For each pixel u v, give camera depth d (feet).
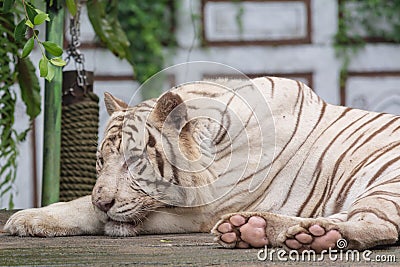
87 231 15.84
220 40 37.68
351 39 37.58
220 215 15.72
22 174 35.27
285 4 37.55
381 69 37.63
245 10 37.55
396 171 14.39
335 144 15.67
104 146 15.12
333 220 12.99
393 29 37.47
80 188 22.33
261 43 37.58
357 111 16.33
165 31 37.55
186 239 14.51
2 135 22.49
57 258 11.95
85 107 22.35
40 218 15.53
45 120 22.03
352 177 15.15
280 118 16.01
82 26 35.14
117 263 11.21
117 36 24.93
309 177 15.62
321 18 37.55
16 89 33.78
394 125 15.62
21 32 13.69
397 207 12.76
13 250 13.05
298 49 37.58
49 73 13.44
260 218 12.55
